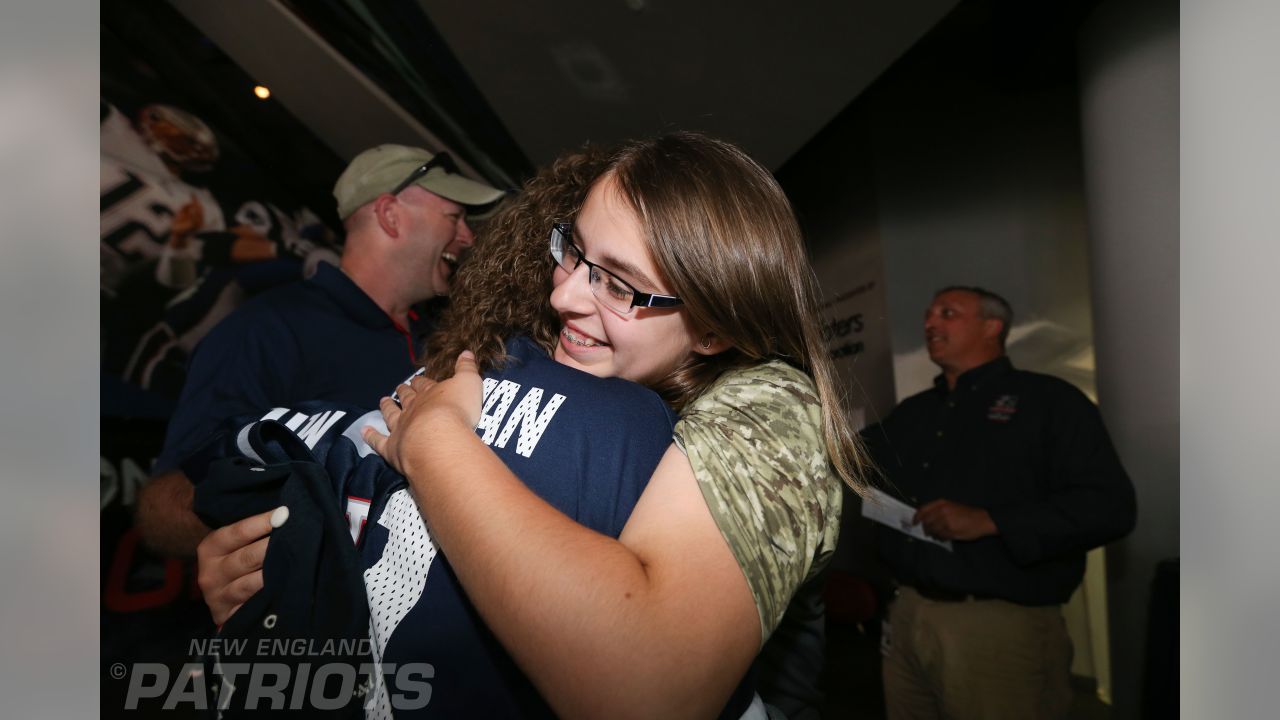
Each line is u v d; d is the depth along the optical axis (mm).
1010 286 3902
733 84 3170
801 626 791
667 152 661
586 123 3459
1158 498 2639
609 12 2785
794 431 562
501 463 527
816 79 3092
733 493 500
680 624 444
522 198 793
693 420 550
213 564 635
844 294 4570
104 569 2564
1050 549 2102
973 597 2172
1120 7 2828
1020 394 2389
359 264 1800
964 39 3746
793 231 671
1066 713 2145
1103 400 2967
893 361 4027
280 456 674
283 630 557
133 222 3061
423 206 1808
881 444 2633
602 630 429
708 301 620
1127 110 2805
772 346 661
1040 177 3916
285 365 1578
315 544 577
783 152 3686
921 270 4039
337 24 3010
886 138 4109
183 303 3180
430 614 525
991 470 2348
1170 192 2607
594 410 567
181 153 3219
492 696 511
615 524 533
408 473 537
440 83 3238
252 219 3434
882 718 3031
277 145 3471
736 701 580
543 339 770
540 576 443
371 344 1695
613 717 427
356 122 3465
